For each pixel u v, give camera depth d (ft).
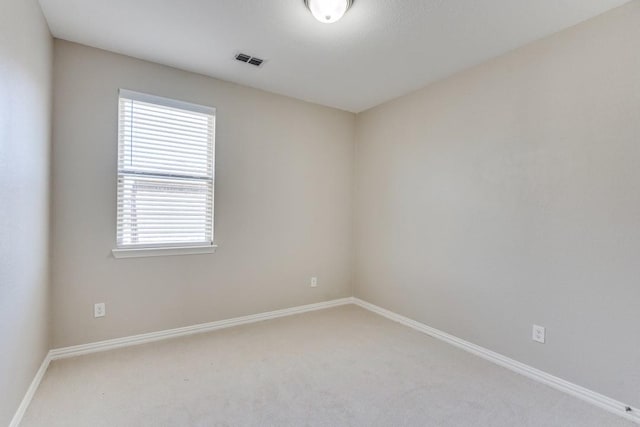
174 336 9.47
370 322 11.07
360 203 13.01
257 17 6.85
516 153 7.92
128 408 6.09
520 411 6.24
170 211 9.39
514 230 7.95
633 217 6.13
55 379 7.00
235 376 7.34
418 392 6.84
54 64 7.76
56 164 7.83
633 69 6.12
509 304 8.04
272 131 11.16
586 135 6.73
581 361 6.77
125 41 7.92
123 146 8.68
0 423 4.83
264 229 11.09
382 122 12.00
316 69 9.30
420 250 10.45
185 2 6.39
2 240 4.79
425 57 8.49
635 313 6.10
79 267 8.16
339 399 6.54
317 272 12.39
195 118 9.74
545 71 7.39
